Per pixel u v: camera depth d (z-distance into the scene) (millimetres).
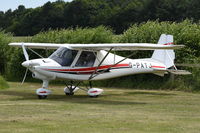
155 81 20391
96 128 8766
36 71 14914
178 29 20781
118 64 16531
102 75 16109
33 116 10312
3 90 18406
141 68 17172
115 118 10133
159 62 17750
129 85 20891
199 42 19734
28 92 17531
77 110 11617
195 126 9125
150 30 21172
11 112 11000
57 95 16562
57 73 15109
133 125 9156
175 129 8742
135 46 13992
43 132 8273
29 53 24156
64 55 15344
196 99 15273
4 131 8344
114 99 15117
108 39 22547
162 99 15234
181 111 11734
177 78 19812
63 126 8945
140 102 14117
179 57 19969
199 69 19266
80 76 15586
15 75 25062
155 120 9891
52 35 24391
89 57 15711
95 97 15797
